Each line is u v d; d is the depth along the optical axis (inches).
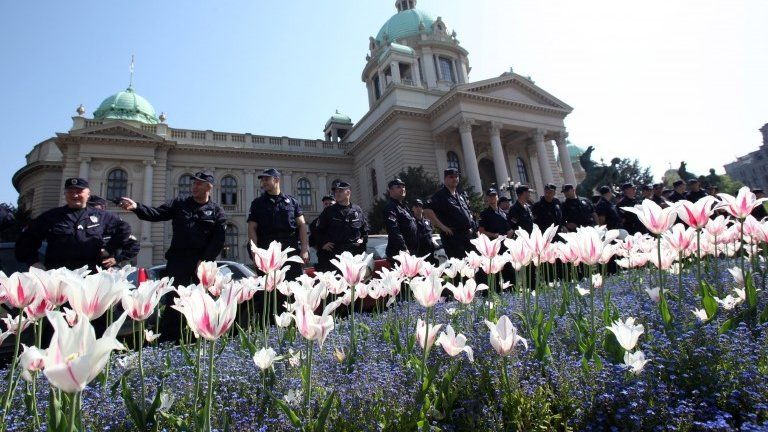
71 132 1310.3
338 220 263.4
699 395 79.5
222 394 92.8
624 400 75.0
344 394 85.5
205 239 213.9
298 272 229.3
